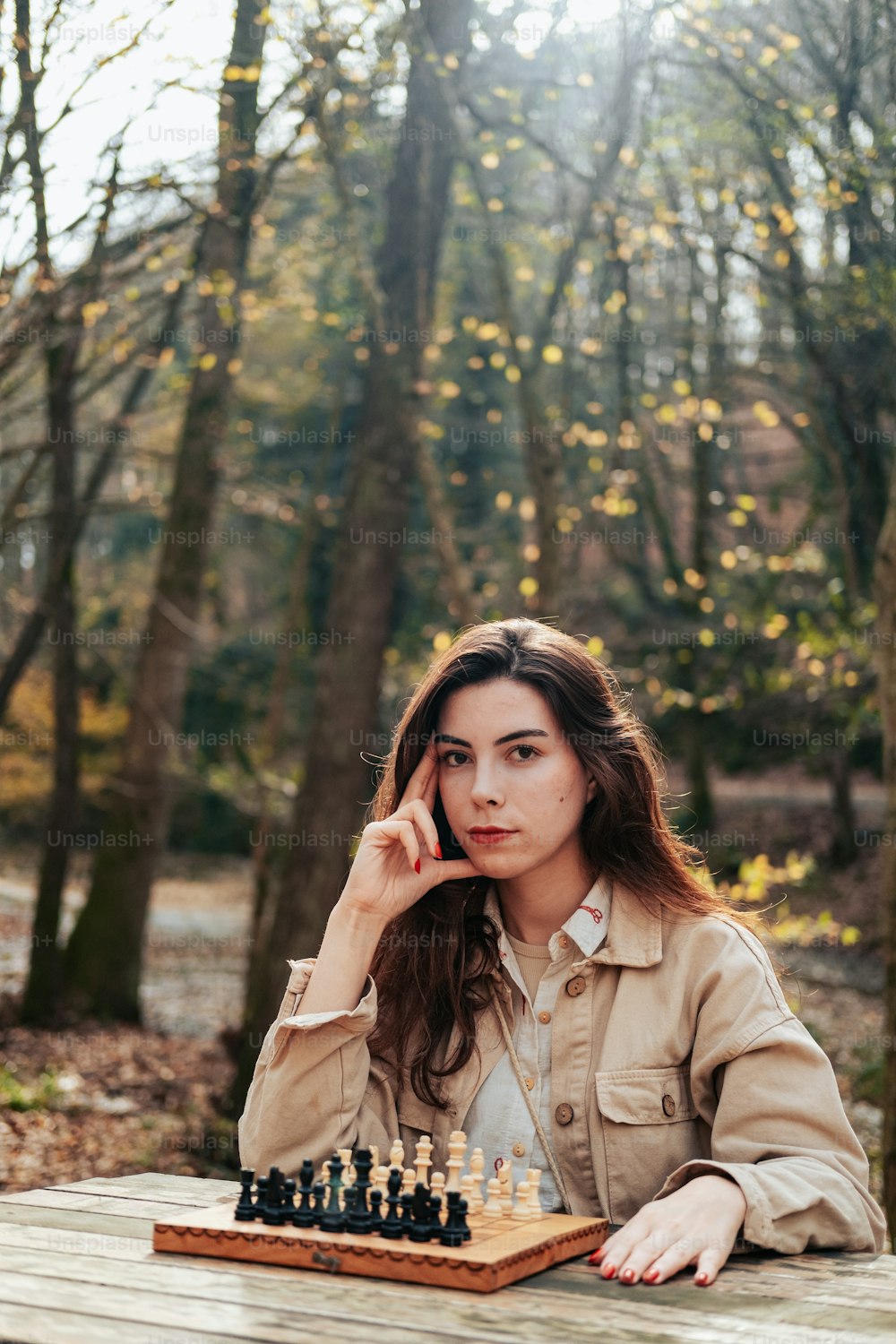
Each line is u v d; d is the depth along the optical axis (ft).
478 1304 4.75
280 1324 4.47
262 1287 4.91
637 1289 4.99
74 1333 4.36
